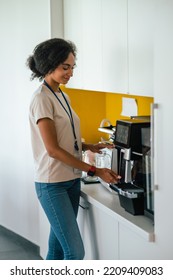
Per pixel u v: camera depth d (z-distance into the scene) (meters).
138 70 2.64
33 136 2.89
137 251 2.50
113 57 2.94
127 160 2.78
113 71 2.96
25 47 4.12
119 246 2.70
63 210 2.84
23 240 4.50
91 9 3.22
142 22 2.56
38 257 4.18
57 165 2.84
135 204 2.59
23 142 4.33
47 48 2.80
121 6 2.79
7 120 4.52
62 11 3.74
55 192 2.86
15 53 4.27
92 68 3.28
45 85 2.88
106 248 2.87
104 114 4.07
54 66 2.80
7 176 4.64
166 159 2.16
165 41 2.10
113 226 2.75
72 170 2.90
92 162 3.47
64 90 3.88
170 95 2.09
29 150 4.26
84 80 3.44
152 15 2.45
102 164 3.21
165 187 2.19
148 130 2.71
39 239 4.26
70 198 2.99
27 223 4.43
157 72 2.18
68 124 2.88
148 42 2.51
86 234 3.17
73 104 3.94
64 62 2.80
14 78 4.33
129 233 2.57
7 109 4.49
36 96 2.81
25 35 4.10
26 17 4.05
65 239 2.84
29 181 4.32
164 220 2.23
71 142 2.91
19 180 4.46
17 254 4.27
